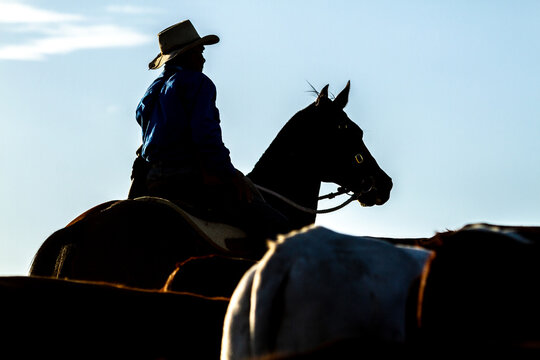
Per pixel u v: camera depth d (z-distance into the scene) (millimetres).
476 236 7188
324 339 7312
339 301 7371
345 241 7762
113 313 9031
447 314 6996
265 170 17344
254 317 7480
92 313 8922
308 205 17625
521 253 7031
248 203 15312
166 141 15102
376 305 7414
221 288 11234
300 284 7414
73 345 8617
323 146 17781
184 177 15000
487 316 6898
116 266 14312
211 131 14914
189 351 9172
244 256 15117
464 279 7020
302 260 7516
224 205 15148
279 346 7371
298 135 17578
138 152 16344
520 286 6902
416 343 6285
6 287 8836
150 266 14312
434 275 7141
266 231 15266
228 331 7895
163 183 15102
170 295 9602
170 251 14391
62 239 14594
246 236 15281
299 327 7340
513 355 5742
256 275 7660
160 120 15211
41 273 14469
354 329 7348
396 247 7902
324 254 7578
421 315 7125
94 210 15477
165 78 15914
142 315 9141
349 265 7531
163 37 16344
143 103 15688
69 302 8914
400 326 7438
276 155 17422
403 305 7492
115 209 14688
